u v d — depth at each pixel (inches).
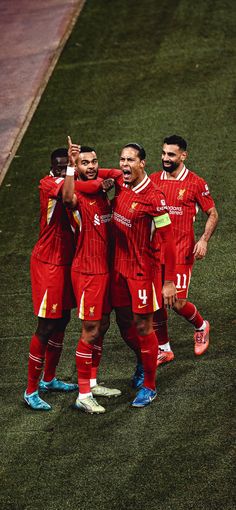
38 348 1127.0
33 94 2046.0
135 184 1080.2
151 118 1882.4
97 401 1154.0
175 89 1975.9
